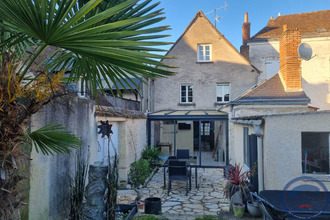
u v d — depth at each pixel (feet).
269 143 19.67
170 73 7.21
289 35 34.88
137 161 32.86
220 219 18.75
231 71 54.75
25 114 8.49
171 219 19.10
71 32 6.15
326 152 19.20
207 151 63.93
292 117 19.39
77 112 18.21
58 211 15.33
